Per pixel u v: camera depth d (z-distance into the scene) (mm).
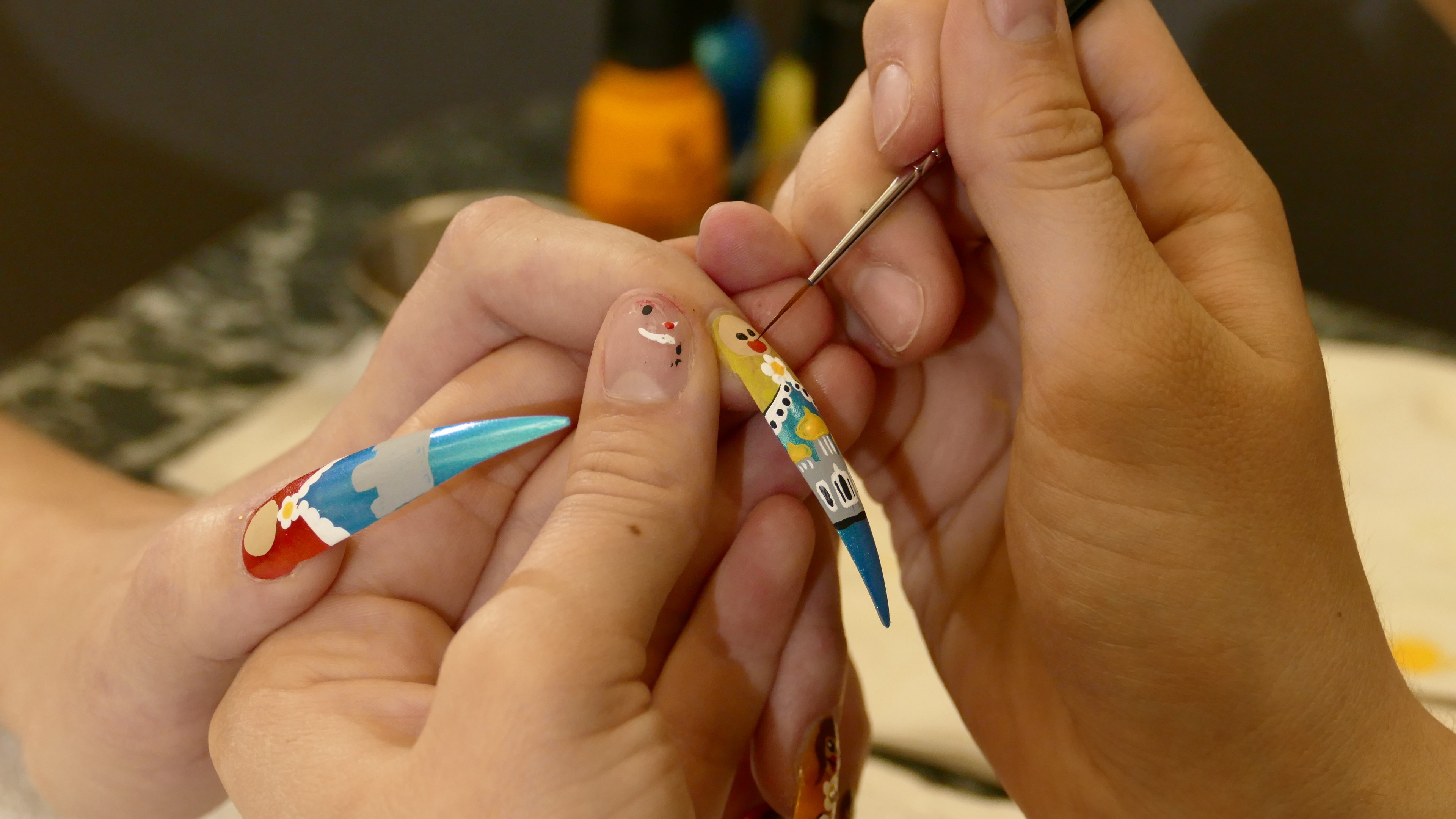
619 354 347
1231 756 355
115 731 388
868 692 434
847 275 381
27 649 411
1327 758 350
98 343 520
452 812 319
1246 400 344
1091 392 343
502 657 318
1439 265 677
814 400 380
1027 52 344
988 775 418
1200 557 345
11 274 928
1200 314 345
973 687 402
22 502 437
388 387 400
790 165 558
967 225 387
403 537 373
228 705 352
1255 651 347
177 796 400
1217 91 673
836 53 561
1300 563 346
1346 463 480
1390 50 628
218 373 510
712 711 372
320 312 554
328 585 365
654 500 338
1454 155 644
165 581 367
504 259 381
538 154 700
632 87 531
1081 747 378
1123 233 344
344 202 639
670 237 560
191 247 942
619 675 323
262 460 478
